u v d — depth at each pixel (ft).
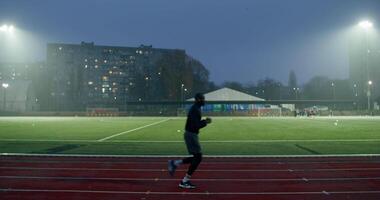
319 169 39.29
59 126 123.75
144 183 32.99
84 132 95.86
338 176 35.86
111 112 262.06
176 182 33.37
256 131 97.81
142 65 467.93
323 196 28.84
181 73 373.81
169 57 376.27
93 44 451.12
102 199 27.96
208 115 249.34
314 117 217.97
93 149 58.29
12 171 38.50
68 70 440.45
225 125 128.47
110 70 455.63
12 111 268.82
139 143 67.67
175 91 370.94
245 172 37.70
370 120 162.50
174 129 107.55
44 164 42.63
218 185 32.17
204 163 42.80
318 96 473.26
